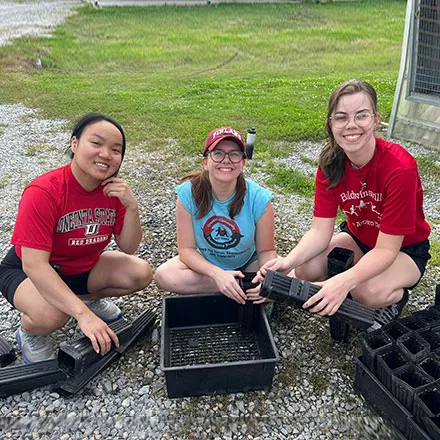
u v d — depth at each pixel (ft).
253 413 7.20
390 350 7.04
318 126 20.58
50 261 7.82
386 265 7.39
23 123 22.70
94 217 7.70
